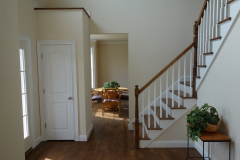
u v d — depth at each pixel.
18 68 1.57
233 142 2.23
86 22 3.90
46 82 3.62
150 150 3.31
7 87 1.42
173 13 4.17
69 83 3.61
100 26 4.20
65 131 3.71
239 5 2.06
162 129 3.36
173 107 3.33
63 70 3.59
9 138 1.44
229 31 2.27
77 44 3.55
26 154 3.13
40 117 3.65
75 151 3.26
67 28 3.53
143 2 4.17
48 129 3.70
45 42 3.54
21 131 1.59
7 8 1.43
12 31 1.49
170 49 4.23
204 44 3.08
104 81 8.58
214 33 2.65
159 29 4.20
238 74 2.10
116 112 6.12
